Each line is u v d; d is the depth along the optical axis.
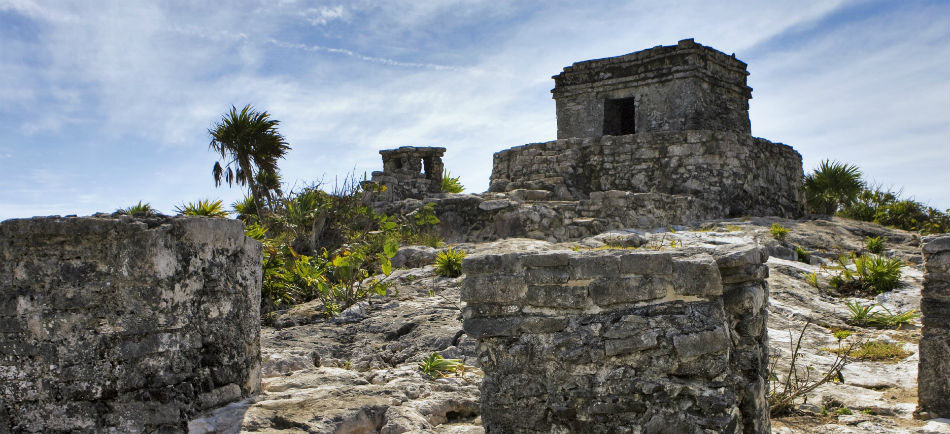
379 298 9.48
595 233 14.64
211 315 4.59
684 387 4.00
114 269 4.12
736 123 20.44
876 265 10.40
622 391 4.10
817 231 14.43
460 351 6.82
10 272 4.14
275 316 8.82
